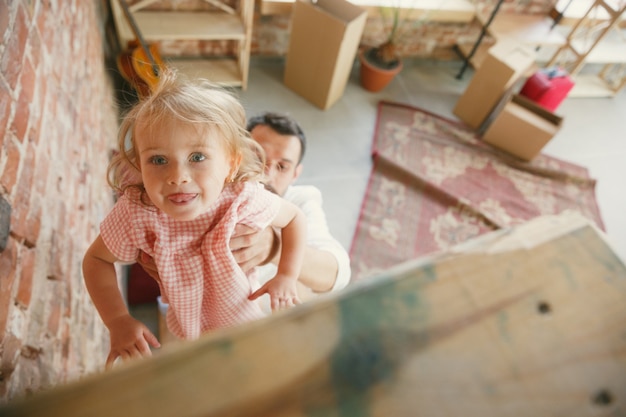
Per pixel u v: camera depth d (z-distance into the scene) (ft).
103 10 7.25
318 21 7.57
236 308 2.37
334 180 7.86
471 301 0.65
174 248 2.00
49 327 2.17
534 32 9.87
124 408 0.47
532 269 0.71
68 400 0.46
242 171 2.07
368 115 9.20
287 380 0.53
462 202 7.78
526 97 9.10
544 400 0.60
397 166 8.13
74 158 3.37
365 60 9.21
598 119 10.61
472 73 10.95
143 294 5.28
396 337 0.59
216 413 0.49
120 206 1.95
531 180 8.67
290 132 4.18
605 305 0.70
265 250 2.55
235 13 8.25
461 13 9.60
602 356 0.65
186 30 7.68
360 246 7.03
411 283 0.64
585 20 9.52
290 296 2.31
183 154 1.69
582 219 0.80
